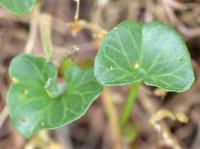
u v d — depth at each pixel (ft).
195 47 0.46
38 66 0.36
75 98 0.33
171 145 0.42
